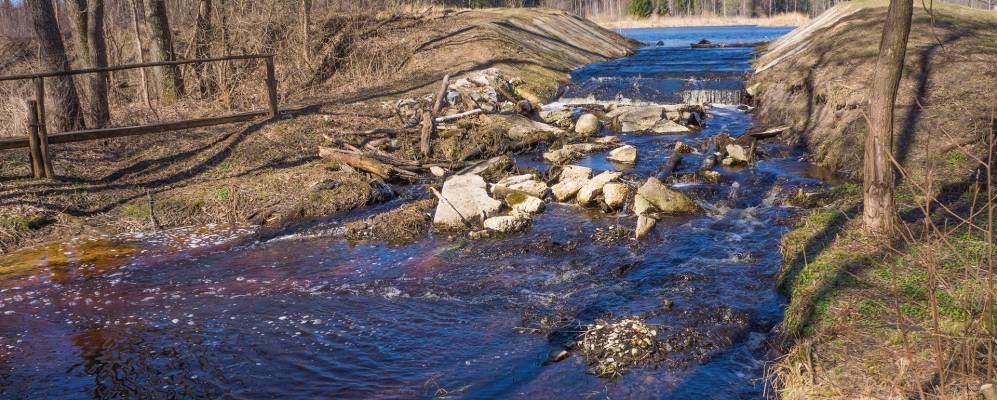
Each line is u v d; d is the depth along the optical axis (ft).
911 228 26.94
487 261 30.83
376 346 23.27
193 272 30.17
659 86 71.92
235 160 43.83
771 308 24.50
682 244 31.86
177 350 23.20
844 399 16.70
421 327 24.57
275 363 22.27
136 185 40.29
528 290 27.50
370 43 79.82
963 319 18.90
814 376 18.26
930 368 17.12
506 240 33.50
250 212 37.76
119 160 43.42
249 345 23.49
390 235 34.58
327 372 21.65
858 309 21.16
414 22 92.94
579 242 32.86
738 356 21.43
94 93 49.57
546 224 35.70
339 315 25.70
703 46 115.85
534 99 67.56
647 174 43.52
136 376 21.61
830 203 35.06
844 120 45.93
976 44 57.36
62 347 23.52
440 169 44.91
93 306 26.71
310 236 34.73
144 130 42.32
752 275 27.66
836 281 23.36
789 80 59.26
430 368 21.74
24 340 24.04
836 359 18.76
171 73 63.21
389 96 61.82
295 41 74.69
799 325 21.53
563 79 78.02
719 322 23.68
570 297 26.63
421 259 31.35
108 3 77.25
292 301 26.99
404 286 28.27
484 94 60.39
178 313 26.00
